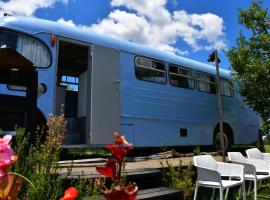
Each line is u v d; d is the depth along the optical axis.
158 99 9.48
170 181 5.95
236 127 12.34
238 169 5.49
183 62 10.71
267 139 13.72
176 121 9.98
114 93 8.15
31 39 7.05
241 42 11.38
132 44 9.12
